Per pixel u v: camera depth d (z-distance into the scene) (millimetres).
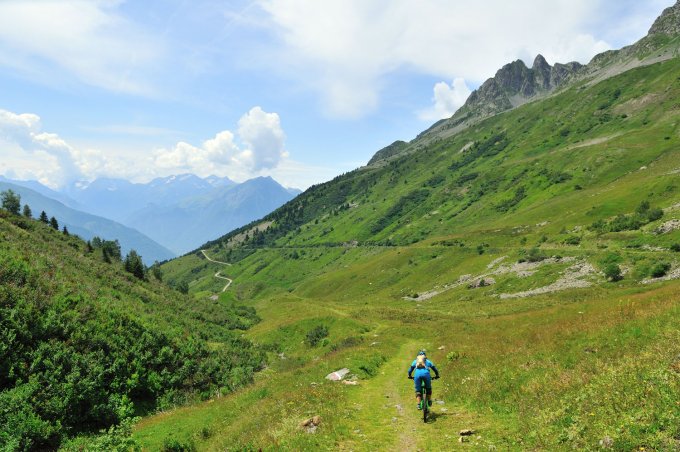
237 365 43031
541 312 40719
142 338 35031
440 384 20109
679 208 95562
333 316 68125
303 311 87750
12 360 24188
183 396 32281
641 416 8961
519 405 13094
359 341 46312
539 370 15680
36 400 22219
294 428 13898
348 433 13195
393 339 42219
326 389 19938
